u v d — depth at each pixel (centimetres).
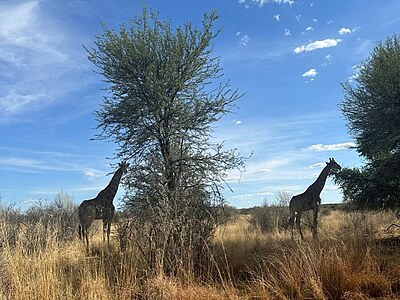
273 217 1927
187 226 877
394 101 1241
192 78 1148
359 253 804
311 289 686
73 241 1109
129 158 1125
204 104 1114
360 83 1359
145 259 827
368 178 1462
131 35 1133
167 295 670
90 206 1288
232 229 1681
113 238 1038
